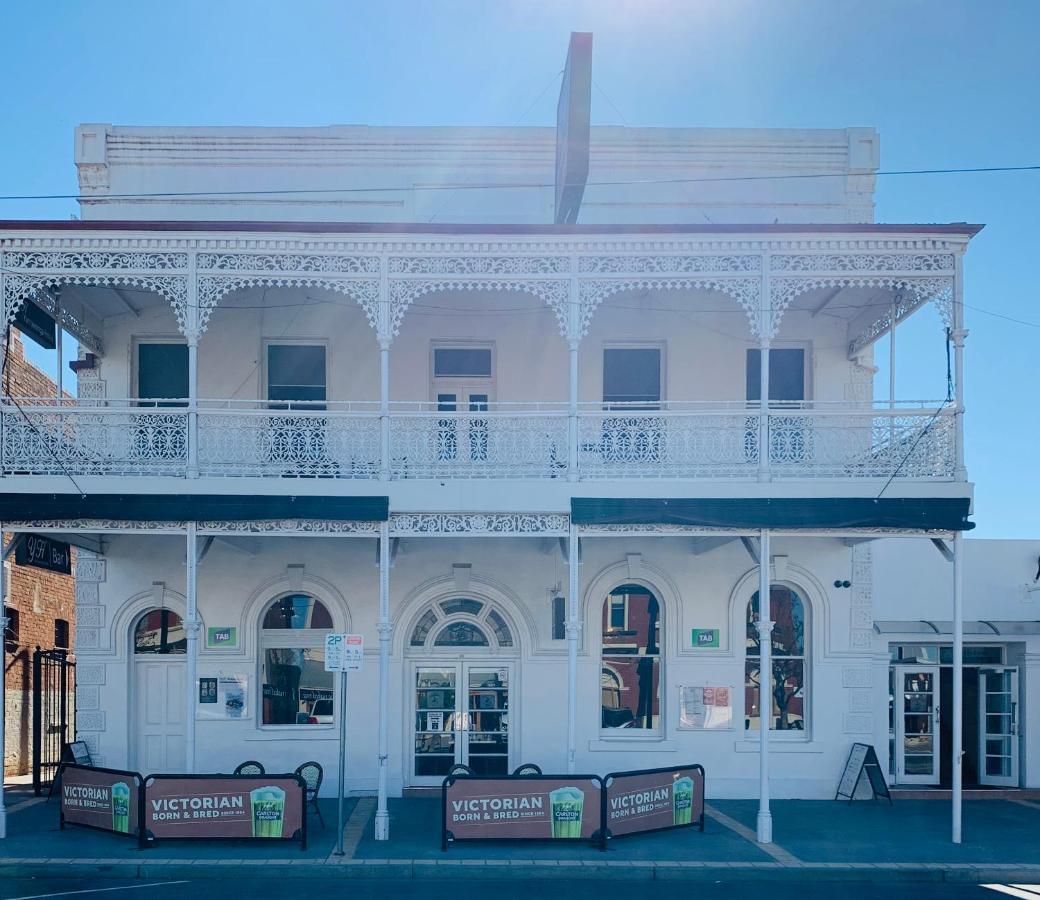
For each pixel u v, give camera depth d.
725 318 14.55
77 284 12.41
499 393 14.40
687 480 11.88
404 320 14.41
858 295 13.64
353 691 13.95
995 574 14.98
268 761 13.84
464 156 14.86
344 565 14.12
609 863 10.23
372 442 12.53
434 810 12.80
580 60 13.09
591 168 14.91
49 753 15.94
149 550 14.05
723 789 13.89
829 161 14.98
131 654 14.02
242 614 14.01
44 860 10.12
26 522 11.54
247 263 11.84
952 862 10.49
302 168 14.77
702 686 14.06
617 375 14.68
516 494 11.88
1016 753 14.71
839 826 12.14
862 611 14.31
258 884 9.80
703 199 14.87
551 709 13.99
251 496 11.66
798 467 12.02
